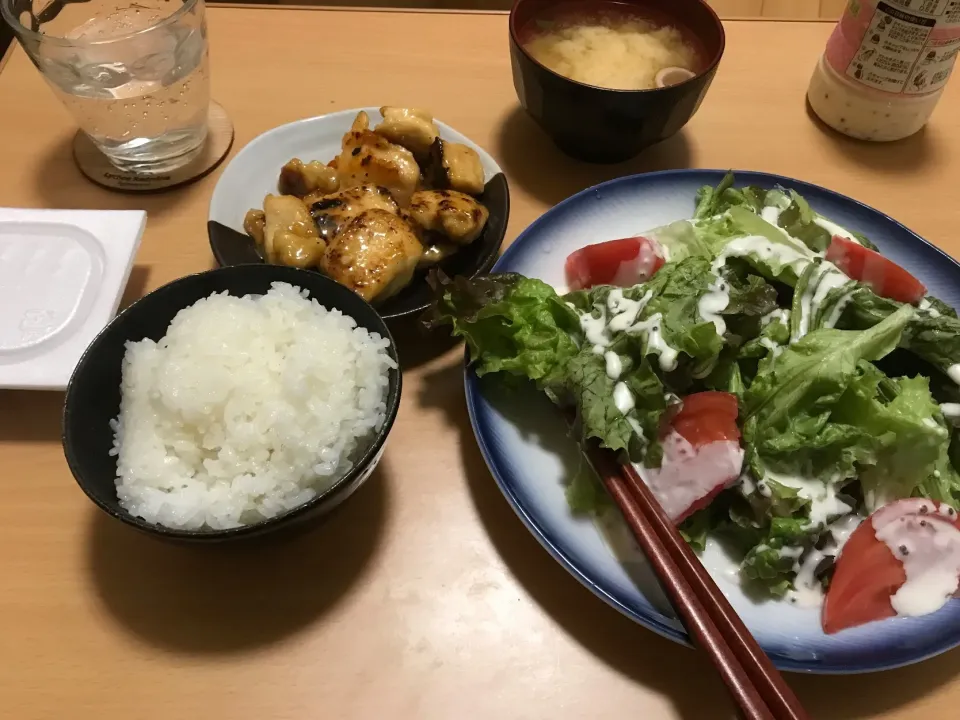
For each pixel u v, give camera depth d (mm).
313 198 379
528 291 315
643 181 386
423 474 318
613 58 434
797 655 250
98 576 282
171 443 277
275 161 404
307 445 270
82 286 338
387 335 294
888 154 456
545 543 267
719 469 275
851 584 268
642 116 385
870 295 321
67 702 255
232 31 494
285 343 299
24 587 279
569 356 307
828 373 292
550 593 288
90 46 367
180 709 256
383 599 284
